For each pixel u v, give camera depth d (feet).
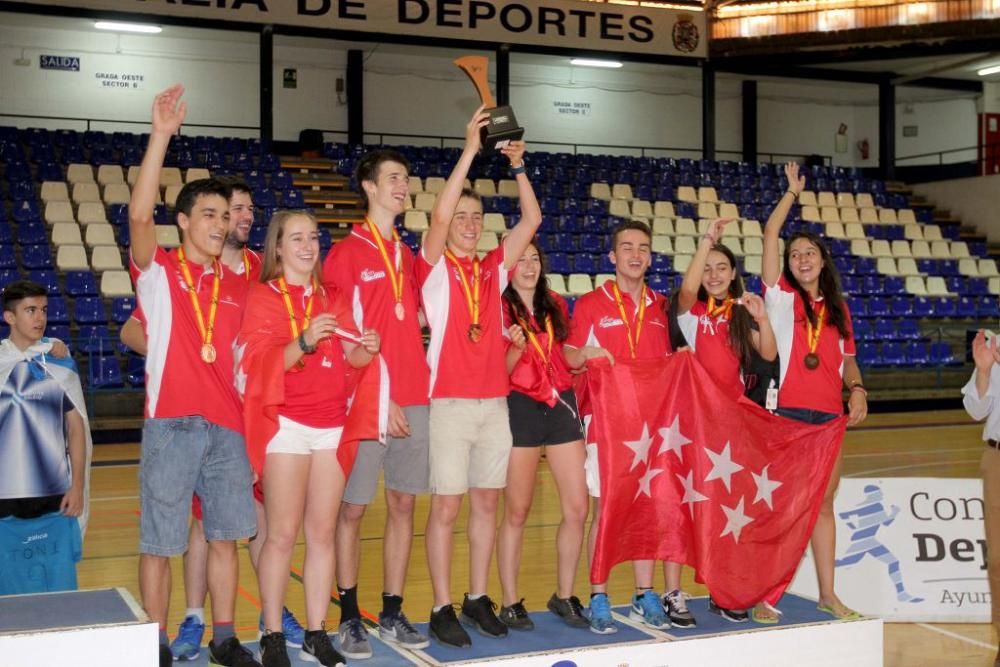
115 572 22.67
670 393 16.71
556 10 61.41
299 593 20.70
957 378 53.72
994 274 62.80
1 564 15.37
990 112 75.51
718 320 17.30
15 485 15.39
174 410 13.55
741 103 79.20
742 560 16.44
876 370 52.49
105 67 64.28
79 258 46.75
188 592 15.07
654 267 56.03
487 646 14.73
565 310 16.53
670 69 76.23
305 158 61.41
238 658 13.75
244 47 67.31
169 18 53.67
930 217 68.74
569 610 16.05
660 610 16.14
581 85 75.41
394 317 14.84
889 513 19.81
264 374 13.32
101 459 36.94
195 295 13.88
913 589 19.40
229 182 15.64
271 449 13.73
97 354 41.83
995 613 16.60
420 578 21.99
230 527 13.74
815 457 16.79
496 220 55.57
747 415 16.71
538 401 15.67
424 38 58.59
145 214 13.50
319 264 14.48
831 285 17.12
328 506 14.05
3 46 62.08
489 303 15.34
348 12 56.90
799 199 66.18
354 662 14.16
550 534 26.43
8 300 15.60
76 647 12.14
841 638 16.03
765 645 15.52
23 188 50.34
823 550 17.07
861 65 70.28
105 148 55.62
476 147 15.14
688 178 65.98
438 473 14.89
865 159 81.92
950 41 61.31
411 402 14.85
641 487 16.58
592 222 59.21
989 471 16.49
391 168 15.07
